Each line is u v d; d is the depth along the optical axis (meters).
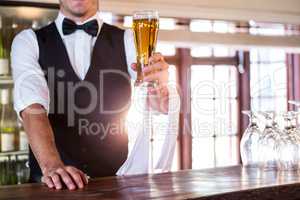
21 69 1.79
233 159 5.80
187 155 5.44
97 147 1.91
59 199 1.15
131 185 1.33
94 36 1.96
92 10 1.96
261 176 1.46
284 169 1.59
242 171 1.58
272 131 1.63
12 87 3.36
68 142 1.88
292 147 1.58
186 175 1.51
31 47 1.87
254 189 1.25
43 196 1.19
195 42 4.10
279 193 1.30
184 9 3.92
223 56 5.78
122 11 3.61
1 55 3.30
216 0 4.09
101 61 1.96
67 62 1.91
